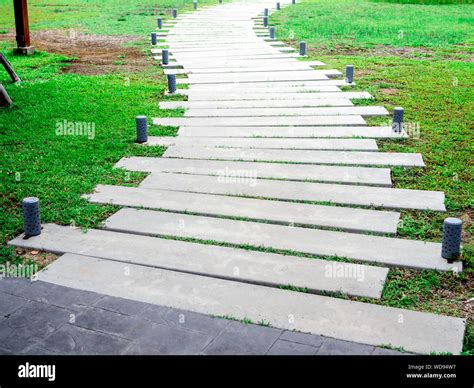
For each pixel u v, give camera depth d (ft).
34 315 16.88
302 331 16.02
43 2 113.60
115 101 40.50
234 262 19.80
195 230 22.24
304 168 28.35
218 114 37.76
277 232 21.98
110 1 117.91
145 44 66.90
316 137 32.83
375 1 112.57
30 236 21.94
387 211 23.61
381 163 28.60
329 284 18.31
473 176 26.99
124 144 31.89
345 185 26.30
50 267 19.70
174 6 109.70
